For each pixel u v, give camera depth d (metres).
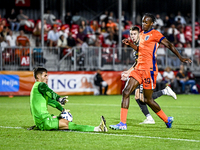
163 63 69.25
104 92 66.44
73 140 20.05
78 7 82.31
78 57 65.88
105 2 83.94
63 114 23.20
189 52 70.88
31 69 63.53
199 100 55.50
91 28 75.81
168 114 35.69
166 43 24.14
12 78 61.72
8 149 17.78
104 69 67.31
